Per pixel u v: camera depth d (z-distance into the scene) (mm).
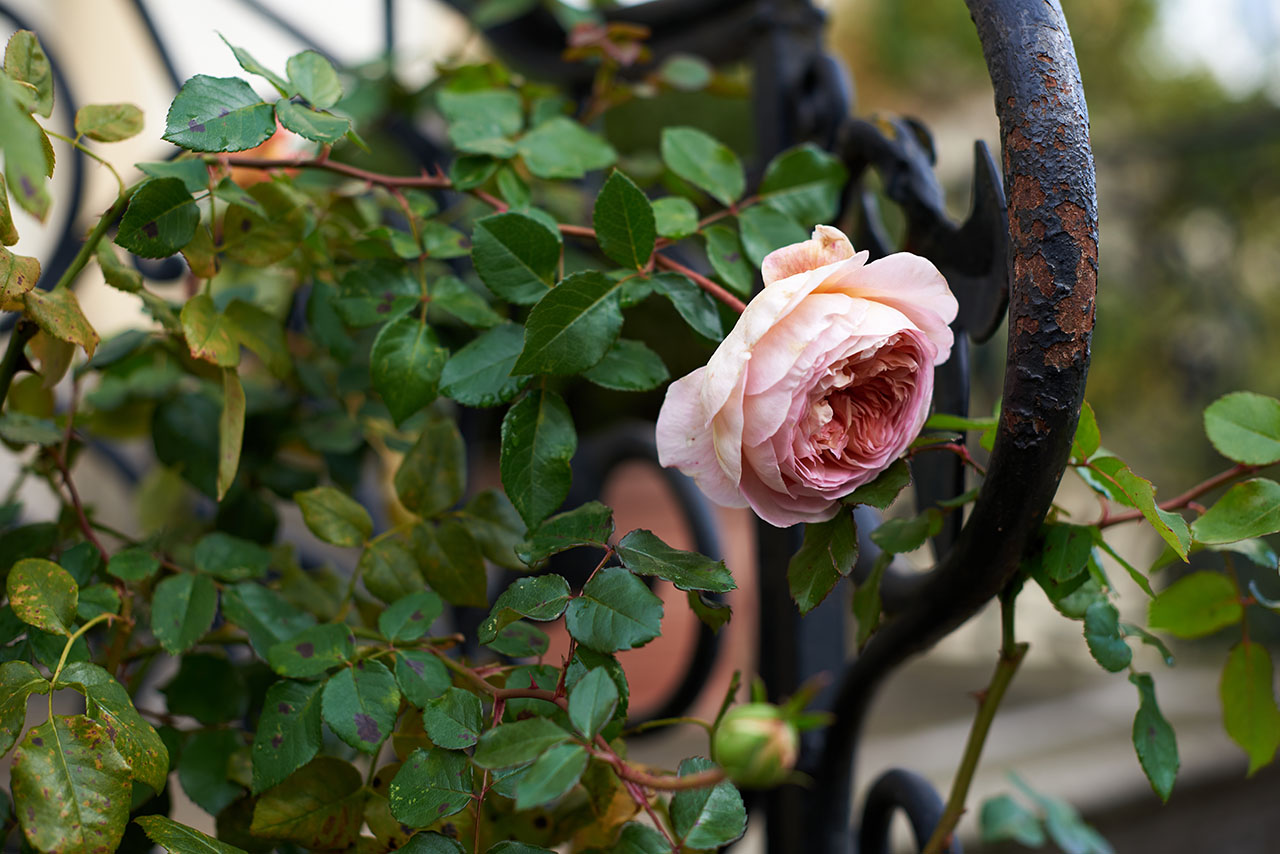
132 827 651
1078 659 2375
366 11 1748
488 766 565
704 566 600
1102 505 636
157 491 974
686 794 588
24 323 635
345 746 676
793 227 685
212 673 678
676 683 896
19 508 720
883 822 751
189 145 598
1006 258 635
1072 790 1510
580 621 594
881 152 700
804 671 793
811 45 843
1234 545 645
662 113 2129
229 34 1612
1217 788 1613
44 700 1122
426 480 685
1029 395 581
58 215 916
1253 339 3469
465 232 872
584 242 850
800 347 582
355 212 756
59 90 918
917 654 677
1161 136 3219
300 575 729
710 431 596
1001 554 607
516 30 1080
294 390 780
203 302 655
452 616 952
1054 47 585
